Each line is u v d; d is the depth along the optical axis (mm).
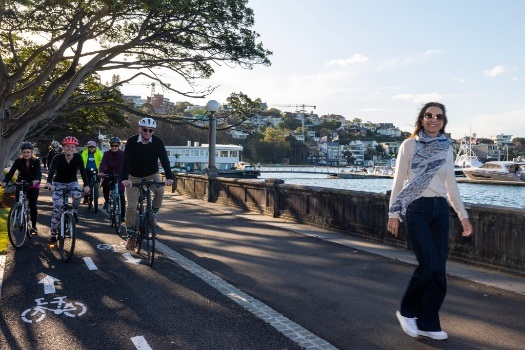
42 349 4051
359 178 104000
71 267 6988
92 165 14086
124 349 4051
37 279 6305
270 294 5672
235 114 23469
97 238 9430
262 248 8508
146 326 4594
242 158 187375
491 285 5887
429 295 4195
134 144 7246
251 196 14406
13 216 8289
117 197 10281
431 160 4113
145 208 7574
